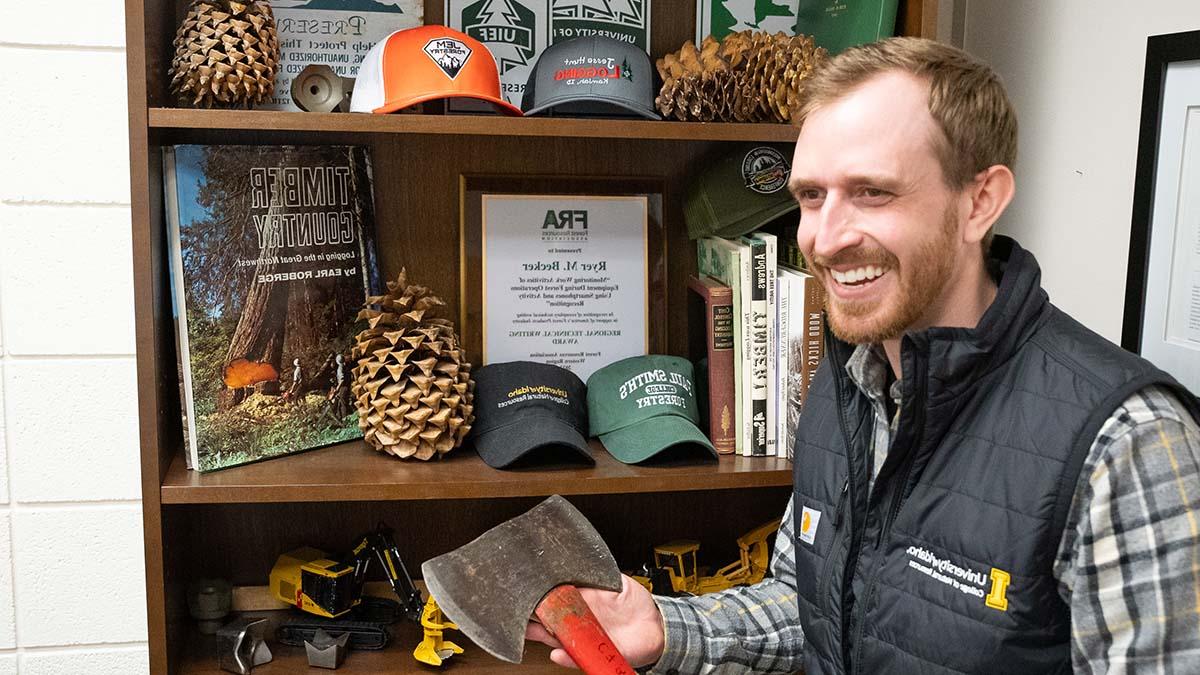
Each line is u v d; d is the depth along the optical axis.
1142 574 0.89
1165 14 1.37
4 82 1.36
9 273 1.39
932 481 1.03
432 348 1.55
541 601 1.14
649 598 1.24
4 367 1.41
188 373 1.49
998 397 1.01
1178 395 0.95
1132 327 1.41
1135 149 1.43
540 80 1.57
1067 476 0.94
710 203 1.68
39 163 1.38
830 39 1.64
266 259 1.56
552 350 1.74
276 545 1.77
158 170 1.48
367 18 1.63
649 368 1.66
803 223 1.05
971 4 1.81
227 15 1.47
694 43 1.72
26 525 1.45
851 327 1.03
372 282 1.69
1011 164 1.03
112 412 1.44
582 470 1.53
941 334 0.98
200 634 1.66
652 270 1.77
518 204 1.72
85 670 1.49
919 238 0.98
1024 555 0.95
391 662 1.62
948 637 1.00
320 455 1.59
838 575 1.11
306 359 1.60
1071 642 0.95
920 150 0.97
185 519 1.67
